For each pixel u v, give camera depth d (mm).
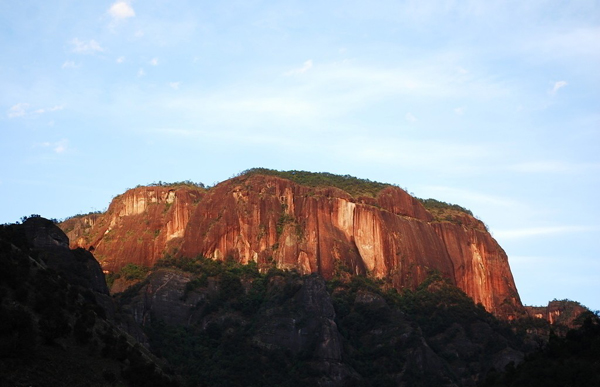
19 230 189500
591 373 172750
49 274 176000
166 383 165250
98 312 180625
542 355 189125
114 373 159125
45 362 151375
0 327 149750
